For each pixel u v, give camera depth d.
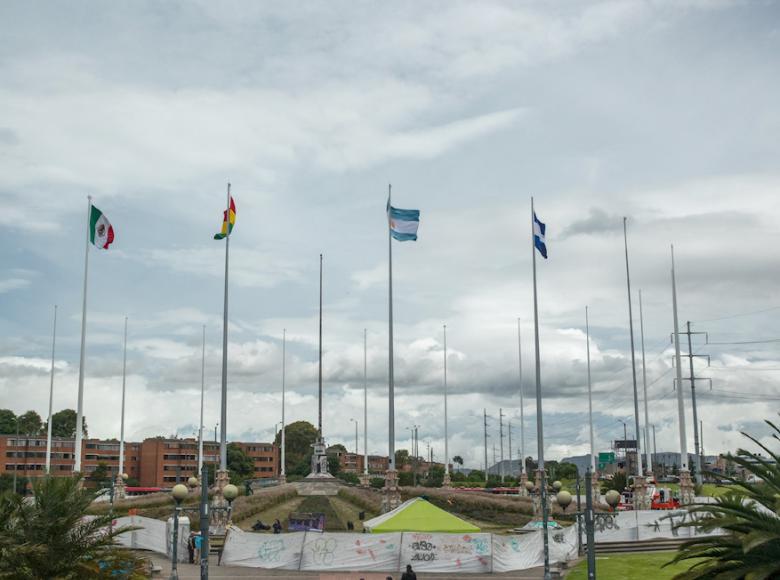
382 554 48.12
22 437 184.62
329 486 98.12
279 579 44.28
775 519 25.58
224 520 62.56
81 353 67.75
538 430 62.66
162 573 45.44
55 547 29.88
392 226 68.50
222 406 66.25
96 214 70.25
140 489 171.75
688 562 48.41
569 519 74.75
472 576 46.62
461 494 85.88
